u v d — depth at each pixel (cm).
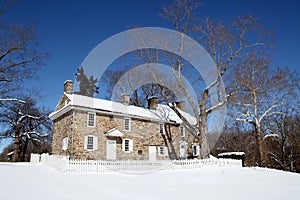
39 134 3628
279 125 3091
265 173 1479
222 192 821
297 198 715
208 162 1891
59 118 2556
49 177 1162
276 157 3094
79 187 887
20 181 954
